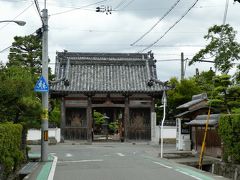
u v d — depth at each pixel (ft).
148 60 160.45
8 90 58.44
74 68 157.89
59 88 145.89
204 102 90.38
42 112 66.28
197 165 70.23
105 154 90.99
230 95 74.59
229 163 56.90
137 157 81.35
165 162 68.85
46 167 60.64
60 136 144.66
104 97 150.00
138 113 149.69
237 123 54.03
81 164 65.62
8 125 43.29
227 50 107.76
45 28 71.26
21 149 60.18
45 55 71.26
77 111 147.95
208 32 110.42
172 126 144.15
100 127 205.87
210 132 77.20
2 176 39.96
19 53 148.36
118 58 162.81
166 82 148.46
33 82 70.08
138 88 148.97
